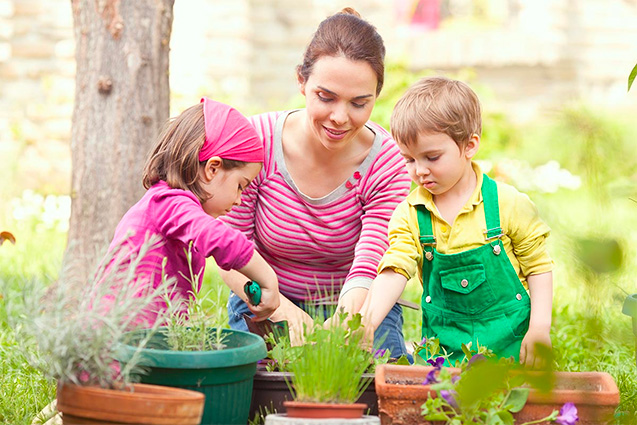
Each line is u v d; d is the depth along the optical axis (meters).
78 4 4.56
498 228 2.96
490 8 12.76
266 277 2.59
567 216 1.90
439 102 2.87
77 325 2.11
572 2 12.24
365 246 3.25
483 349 2.63
